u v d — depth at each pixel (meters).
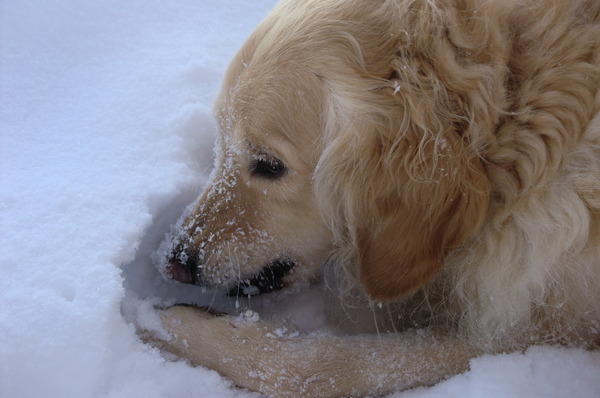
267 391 0.83
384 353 0.84
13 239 0.84
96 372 0.80
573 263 0.83
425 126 0.81
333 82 0.83
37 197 0.88
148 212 0.89
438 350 0.85
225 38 1.09
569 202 0.82
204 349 0.84
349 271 0.91
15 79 1.01
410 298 0.92
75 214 0.87
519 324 0.85
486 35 0.82
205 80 1.02
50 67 1.03
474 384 0.82
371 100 0.82
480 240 0.86
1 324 0.79
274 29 0.86
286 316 0.90
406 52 0.82
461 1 0.83
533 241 0.83
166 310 0.86
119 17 1.09
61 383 0.79
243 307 0.91
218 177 0.89
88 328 0.80
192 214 0.90
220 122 0.88
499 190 0.84
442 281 0.89
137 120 0.97
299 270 0.92
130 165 0.92
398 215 0.83
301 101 0.84
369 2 0.83
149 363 0.82
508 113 0.82
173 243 0.90
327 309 0.92
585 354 0.84
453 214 0.82
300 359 0.83
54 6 1.08
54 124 0.97
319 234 0.89
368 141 0.82
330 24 0.83
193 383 0.82
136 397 0.80
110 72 1.03
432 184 0.81
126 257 0.86
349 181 0.83
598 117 0.81
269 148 0.85
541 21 0.82
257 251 0.89
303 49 0.83
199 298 0.92
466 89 0.81
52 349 0.79
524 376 0.82
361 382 0.83
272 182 0.87
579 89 0.81
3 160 0.92
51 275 0.82
